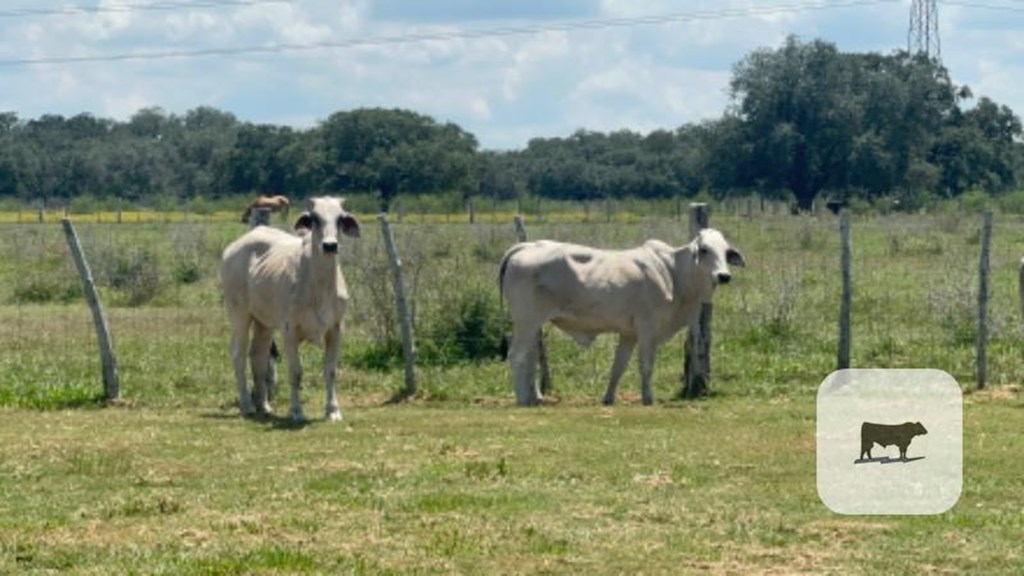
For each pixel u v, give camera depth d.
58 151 102.31
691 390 17.97
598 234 37.38
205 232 43.81
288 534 10.36
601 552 9.83
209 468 12.85
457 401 17.66
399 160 75.81
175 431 14.94
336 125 77.31
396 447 13.75
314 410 16.86
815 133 74.38
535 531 10.36
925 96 77.69
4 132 113.50
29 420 15.96
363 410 16.78
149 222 61.44
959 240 39.53
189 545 10.08
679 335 21.58
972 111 88.25
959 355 19.69
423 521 10.68
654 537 10.23
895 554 9.77
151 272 28.70
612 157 96.38
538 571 9.40
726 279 17.09
